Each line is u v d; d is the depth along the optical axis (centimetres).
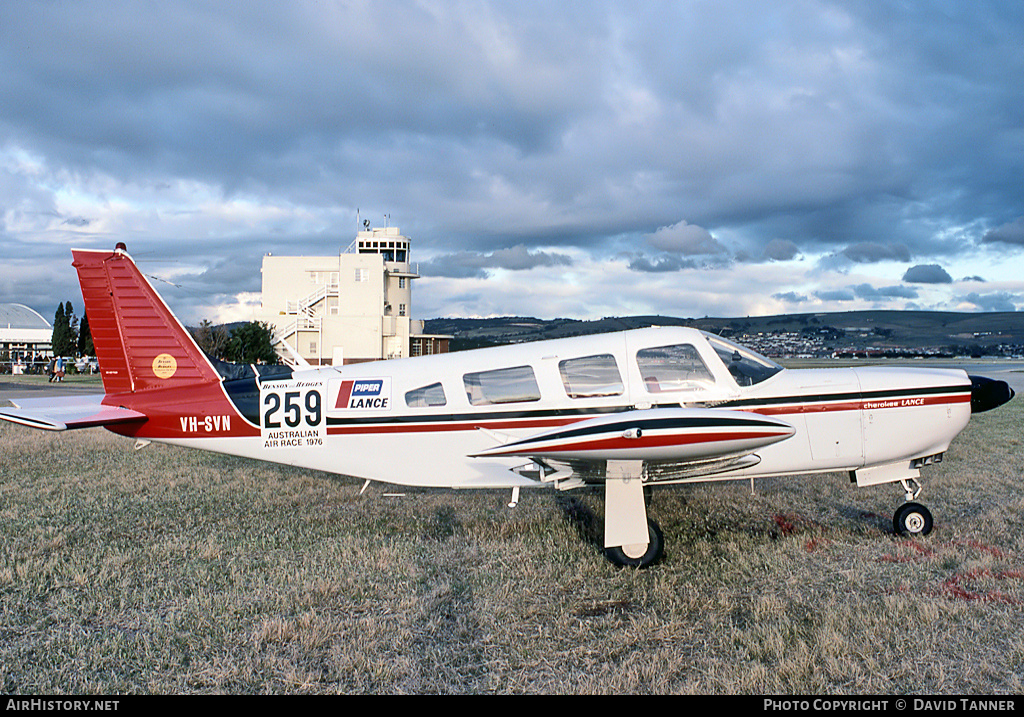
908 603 402
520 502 704
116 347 653
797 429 576
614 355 588
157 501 709
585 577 476
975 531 565
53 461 958
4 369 4753
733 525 600
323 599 436
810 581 457
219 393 639
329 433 619
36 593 447
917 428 580
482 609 418
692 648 365
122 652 363
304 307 4678
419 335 5116
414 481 614
